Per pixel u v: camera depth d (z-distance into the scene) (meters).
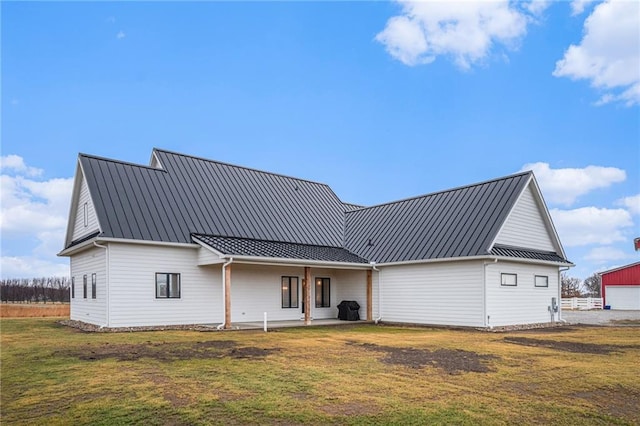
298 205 25.92
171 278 18.56
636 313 31.97
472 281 18.50
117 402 6.78
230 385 7.85
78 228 22.05
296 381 8.19
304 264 19.66
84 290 20.11
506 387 7.88
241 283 20.84
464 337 15.36
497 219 19.27
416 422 5.94
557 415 6.32
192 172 22.92
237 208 22.64
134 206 18.86
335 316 24.17
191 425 5.81
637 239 38.44
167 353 11.39
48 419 6.02
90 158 19.84
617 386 8.04
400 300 20.94
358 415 6.22
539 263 20.73
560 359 10.77
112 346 12.58
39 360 10.30
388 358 10.79
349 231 25.77
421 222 22.38
